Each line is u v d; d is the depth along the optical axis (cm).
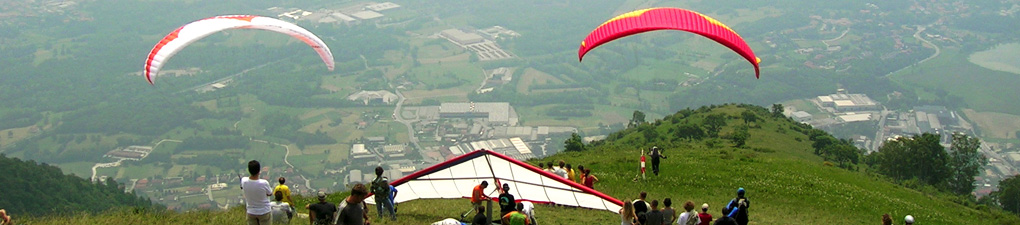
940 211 4722
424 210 2922
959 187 9150
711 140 7856
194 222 2511
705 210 2183
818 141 8481
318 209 1973
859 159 9050
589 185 3269
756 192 4019
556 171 3219
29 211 8662
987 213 5050
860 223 3528
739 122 10050
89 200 9906
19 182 9150
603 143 10400
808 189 4225
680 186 4091
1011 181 8106
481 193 2467
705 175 4428
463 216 2628
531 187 2906
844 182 5162
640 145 7238
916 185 6488
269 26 3238
